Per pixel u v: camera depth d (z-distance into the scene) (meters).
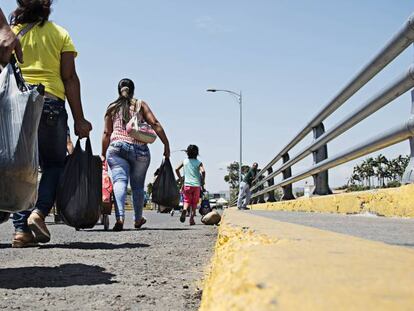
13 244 5.09
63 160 5.28
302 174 7.47
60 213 5.27
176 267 3.85
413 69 3.14
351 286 0.62
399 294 0.58
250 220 2.41
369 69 4.32
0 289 2.88
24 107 3.22
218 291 0.86
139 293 2.83
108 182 8.31
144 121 8.07
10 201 3.25
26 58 5.08
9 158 3.17
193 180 11.09
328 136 5.87
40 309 2.42
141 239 6.25
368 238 1.92
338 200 5.04
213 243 5.79
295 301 0.55
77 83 5.32
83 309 2.44
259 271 0.73
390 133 3.76
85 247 5.18
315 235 1.40
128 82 7.98
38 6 5.13
